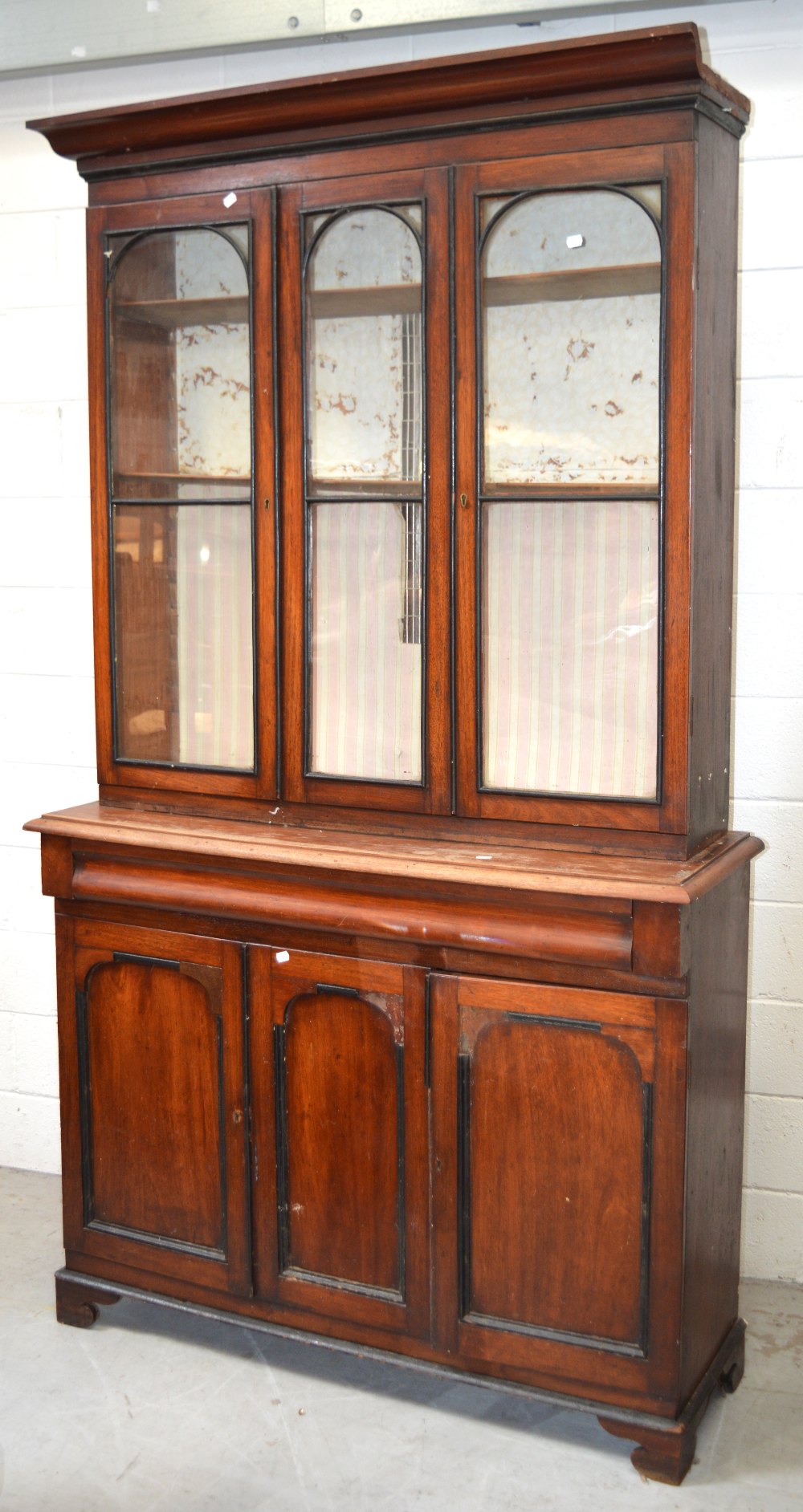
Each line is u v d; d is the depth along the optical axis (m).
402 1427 2.27
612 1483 2.13
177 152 2.30
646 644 2.09
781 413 2.47
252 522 2.32
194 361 2.35
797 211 2.42
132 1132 2.47
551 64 1.97
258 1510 2.06
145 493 2.43
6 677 3.06
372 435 2.22
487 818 2.22
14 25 2.76
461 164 2.10
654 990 2.01
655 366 2.04
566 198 2.05
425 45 2.60
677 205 1.98
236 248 2.28
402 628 2.24
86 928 2.46
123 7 2.68
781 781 2.56
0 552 3.02
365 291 2.20
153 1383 2.38
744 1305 2.60
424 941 2.14
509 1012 2.11
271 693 2.35
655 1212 2.06
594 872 2.03
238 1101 2.34
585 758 2.15
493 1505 2.07
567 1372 2.15
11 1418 2.28
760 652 2.54
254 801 2.40
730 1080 2.28
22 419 2.96
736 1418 2.29
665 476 2.03
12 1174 3.18
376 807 2.30
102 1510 2.06
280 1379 2.40
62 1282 2.55
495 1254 2.18
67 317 2.90
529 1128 2.13
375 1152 2.25
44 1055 3.14
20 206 2.90
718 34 2.43
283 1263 2.36
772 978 2.61
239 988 2.31
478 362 2.12
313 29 2.57
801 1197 2.64
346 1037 2.25
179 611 2.43
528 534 2.14
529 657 2.17
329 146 2.19
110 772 2.54
